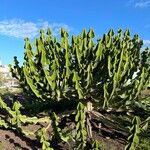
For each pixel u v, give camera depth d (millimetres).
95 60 16078
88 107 17016
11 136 16062
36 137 15820
